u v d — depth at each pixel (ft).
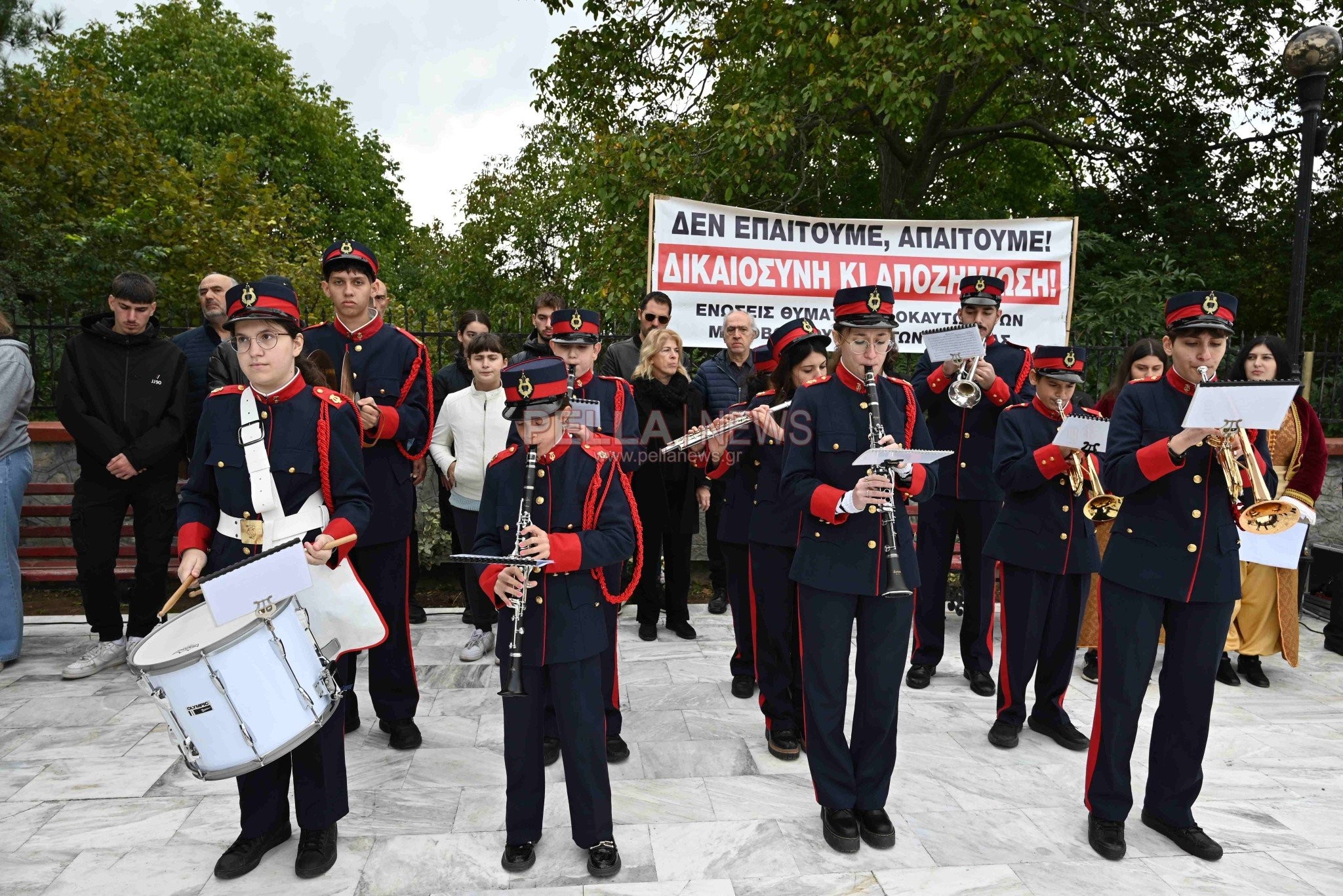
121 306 16.28
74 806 11.49
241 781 9.95
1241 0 43.42
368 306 13.64
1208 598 10.19
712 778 12.43
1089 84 45.57
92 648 17.01
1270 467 10.85
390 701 13.37
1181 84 46.32
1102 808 10.61
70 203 37.55
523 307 68.08
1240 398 9.05
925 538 16.26
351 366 13.26
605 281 34.14
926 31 31.78
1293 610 16.47
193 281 33.81
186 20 85.30
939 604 16.31
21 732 13.82
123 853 10.34
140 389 16.38
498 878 9.86
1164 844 10.75
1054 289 23.98
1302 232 19.81
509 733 9.85
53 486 22.47
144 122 75.10
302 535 9.64
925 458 9.45
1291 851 10.62
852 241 23.29
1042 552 13.29
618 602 10.29
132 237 32.96
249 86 83.25
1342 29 43.62
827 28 31.91
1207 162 46.98
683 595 19.17
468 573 17.47
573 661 9.66
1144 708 15.34
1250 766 13.10
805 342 13.01
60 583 22.40
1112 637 10.73
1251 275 45.21
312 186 89.04
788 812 11.44
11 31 31.12
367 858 10.23
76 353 16.20
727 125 31.99
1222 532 10.31
